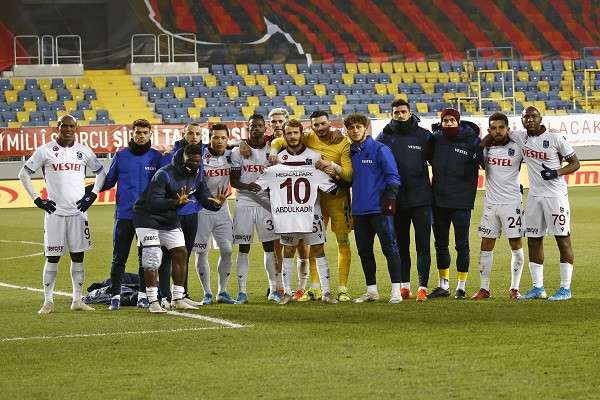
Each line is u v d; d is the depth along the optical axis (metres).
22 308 15.95
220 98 51.41
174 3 53.56
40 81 50.50
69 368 11.02
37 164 15.25
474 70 55.03
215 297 17.09
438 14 56.62
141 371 10.77
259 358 11.30
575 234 26.64
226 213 16.25
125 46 52.72
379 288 17.78
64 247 15.36
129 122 49.34
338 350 11.68
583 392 9.52
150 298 14.98
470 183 16.12
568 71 56.16
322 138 15.85
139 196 15.53
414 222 16.05
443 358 11.11
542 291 15.90
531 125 15.49
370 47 55.41
